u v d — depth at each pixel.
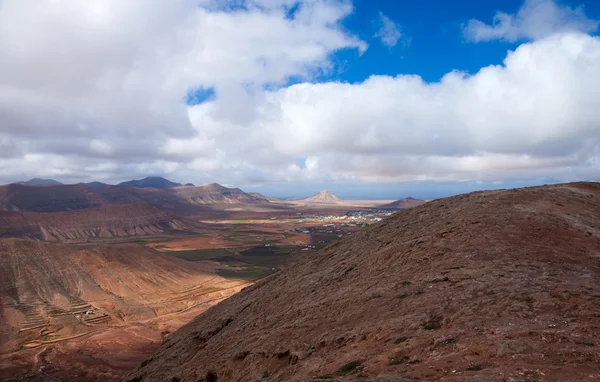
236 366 24.83
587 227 29.20
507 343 12.38
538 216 31.34
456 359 12.37
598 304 15.30
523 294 17.14
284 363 20.77
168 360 38.56
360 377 13.09
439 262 25.06
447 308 17.47
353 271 34.22
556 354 11.34
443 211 42.00
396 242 36.22
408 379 11.42
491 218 31.89
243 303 45.59
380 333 17.14
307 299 31.20
